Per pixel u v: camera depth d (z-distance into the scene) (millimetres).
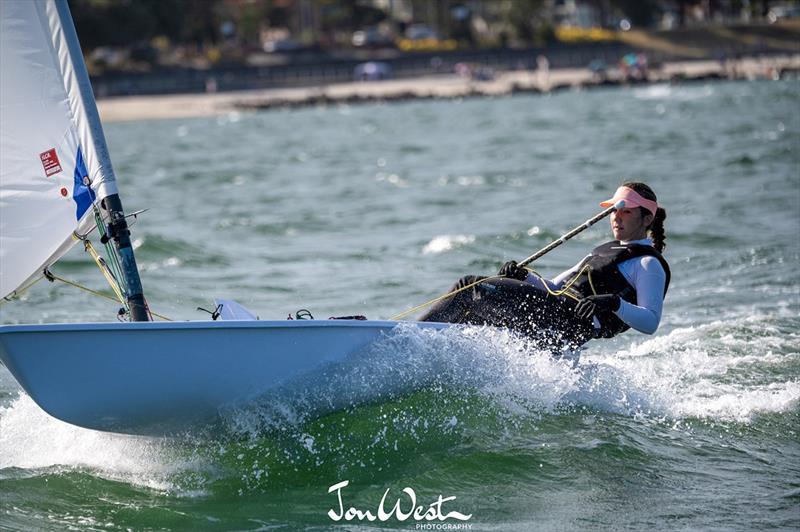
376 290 34781
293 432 19797
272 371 18766
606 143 96438
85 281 38344
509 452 19453
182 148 129125
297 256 42344
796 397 22172
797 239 40688
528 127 131750
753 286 33344
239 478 18922
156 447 19438
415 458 19344
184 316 31875
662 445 19812
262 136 149500
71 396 17766
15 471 19359
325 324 18969
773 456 19219
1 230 19250
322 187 71875
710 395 22484
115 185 19672
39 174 19375
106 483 18938
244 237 48531
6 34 18922
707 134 98688
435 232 47000
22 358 17312
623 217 21094
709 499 17391
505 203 56750
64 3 19172
